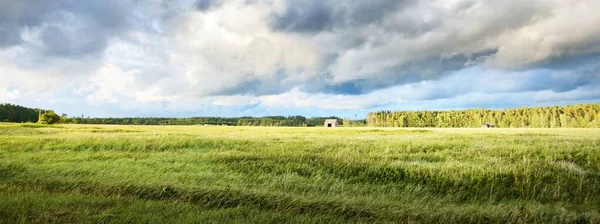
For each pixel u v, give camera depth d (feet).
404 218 23.63
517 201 28.66
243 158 49.57
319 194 29.89
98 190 29.71
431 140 81.10
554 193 30.04
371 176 38.45
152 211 23.86
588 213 24.07
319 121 531.09
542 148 57.36
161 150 63.87
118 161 47.21
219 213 23.93
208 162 47.34
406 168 39.78
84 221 21.38
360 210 24.64
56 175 36.96
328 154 54.08
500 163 41.37
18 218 21.25
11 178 35.12
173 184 31.58
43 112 238.48
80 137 77.25
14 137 77.87
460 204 28.35
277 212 24.27
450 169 38.47
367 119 478.59
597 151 51.78
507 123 341.62
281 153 54.85
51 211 23.12
